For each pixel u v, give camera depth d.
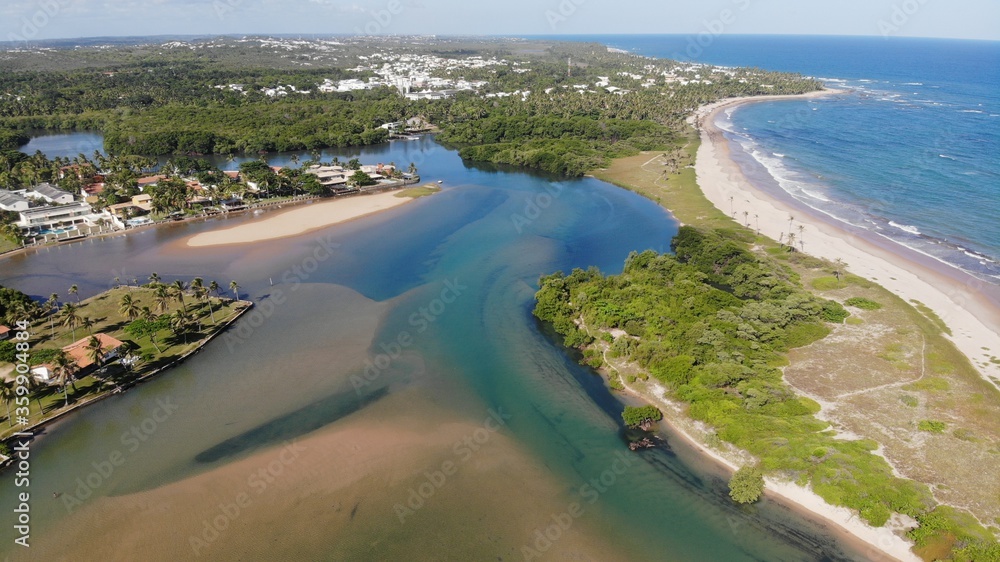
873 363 78.62
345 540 54.31
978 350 82.44
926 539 51.06
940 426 65.00
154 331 90.25
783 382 75.00
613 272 115.25
